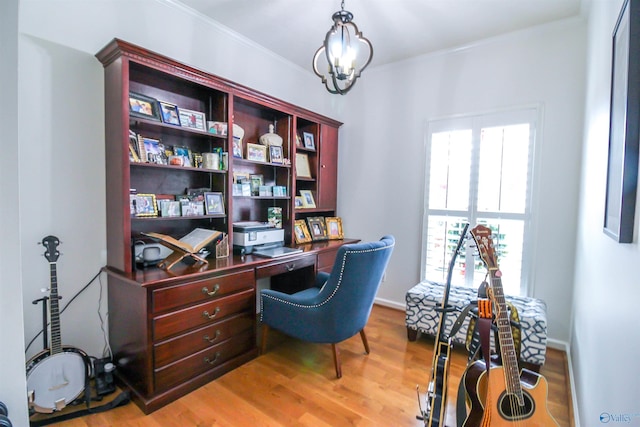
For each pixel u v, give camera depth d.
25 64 1.71
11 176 0.59
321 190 3.33
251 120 2.85
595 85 1.74
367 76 3.42
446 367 1.40
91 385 1.87
